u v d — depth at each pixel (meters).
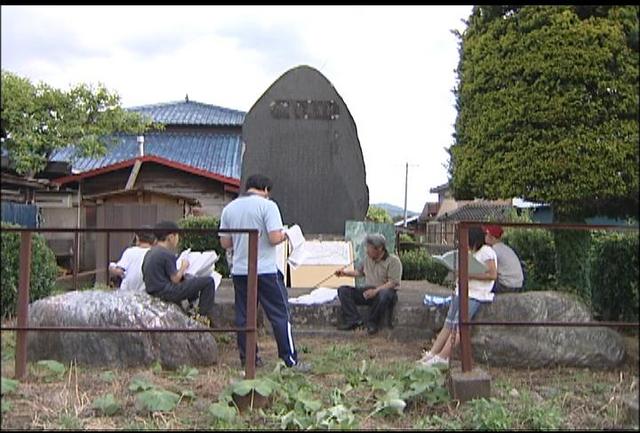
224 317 6.71
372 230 9.58
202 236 10.63
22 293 4.67
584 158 6.04
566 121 6.12
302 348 6.41
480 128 6.64
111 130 17.83
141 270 6.32
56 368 4.88
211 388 4.80
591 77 6.02
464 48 7.14
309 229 10.10
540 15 6.23
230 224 5.37
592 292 6.61
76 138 16.88
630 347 5.42
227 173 20.39
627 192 6.08
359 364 5.66
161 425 4.01
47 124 16.12
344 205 10.17
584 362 5.47
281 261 6.77
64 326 5.18
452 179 7.43
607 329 5.52
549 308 5.55
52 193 15.59
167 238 6.13
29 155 14.84
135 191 15.41
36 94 16.02
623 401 4.27
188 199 15.58
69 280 10.27
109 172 18.11
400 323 6.99
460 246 4.58
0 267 6.00
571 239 6.89
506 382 5.06
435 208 28.58
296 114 10.22
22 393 4.53
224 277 10.73
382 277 7.13
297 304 7.28
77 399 4.45
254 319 4.45
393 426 4.09
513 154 6.34
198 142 23.33
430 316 6.97
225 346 6.53
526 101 6.23
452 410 4.33
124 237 12.86
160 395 4.28
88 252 13.54
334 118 10.25
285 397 4.38
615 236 6.38
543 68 6.13
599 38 6.03
